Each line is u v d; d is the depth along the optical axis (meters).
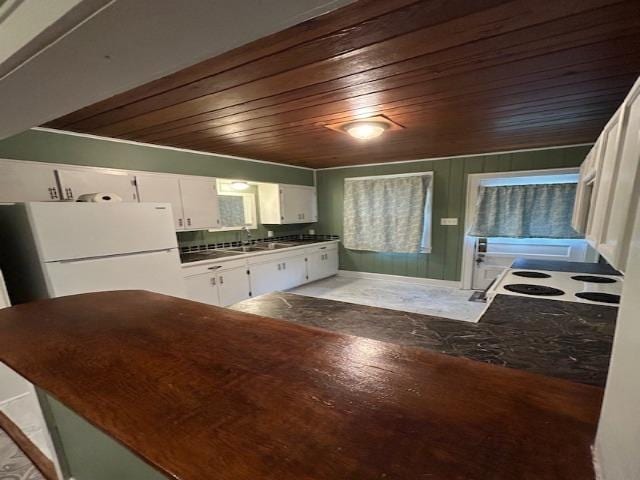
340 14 1.05
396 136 2.94
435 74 1.55
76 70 0.84
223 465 0.38
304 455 0.39
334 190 5.34
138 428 0.45
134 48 0.74
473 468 0.36
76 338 0.79
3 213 2.20
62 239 2.01
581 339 1.12
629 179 0.57
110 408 0.50
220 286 3.48
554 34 1.20
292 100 1.88
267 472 0.37
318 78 1.57
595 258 3.62
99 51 0.74
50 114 1.20
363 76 1.55
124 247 2.32
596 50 1.32
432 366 0.59
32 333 0.83
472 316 3.44
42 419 1.14
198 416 0.47
